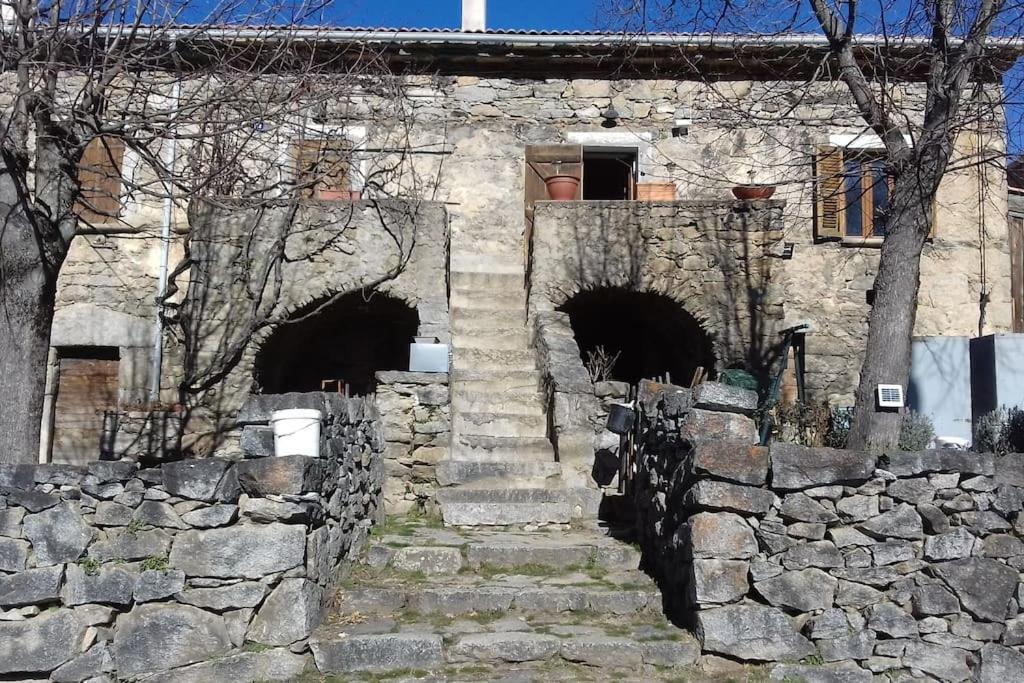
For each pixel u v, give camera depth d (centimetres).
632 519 694
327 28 877
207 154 888
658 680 475
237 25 748
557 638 496
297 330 1054
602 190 1274
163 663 468
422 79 1168
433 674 475
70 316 1080
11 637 468
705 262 1007
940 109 715
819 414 945
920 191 712
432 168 1156
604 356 1103
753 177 1068
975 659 496
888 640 495
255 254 977
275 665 469
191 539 478
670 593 542
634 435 717
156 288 1088
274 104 802
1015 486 520
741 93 1160
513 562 597
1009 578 507
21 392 633
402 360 1169
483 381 879
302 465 477
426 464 748
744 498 501
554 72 1184
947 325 1134
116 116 812
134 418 972
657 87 1182
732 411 537
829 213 1112
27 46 663
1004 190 1152
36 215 637
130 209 1088
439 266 989
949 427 1054
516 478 738
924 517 509
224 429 968
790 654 490
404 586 555
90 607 473
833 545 502
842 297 1121
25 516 481
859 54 1062
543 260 1019
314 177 916
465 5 1208
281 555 477
